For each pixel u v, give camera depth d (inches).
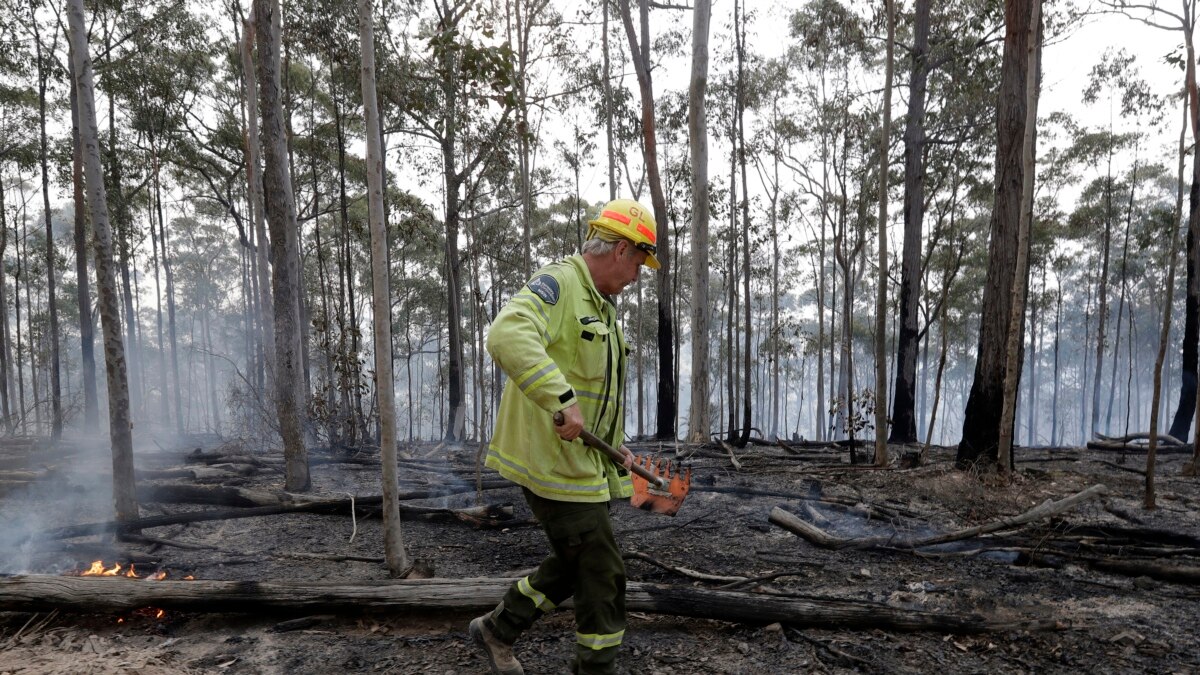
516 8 533.3
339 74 728.3
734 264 750.5
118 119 858.1
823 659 102.6
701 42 490.0
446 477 300.0
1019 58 271.7
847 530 195.3
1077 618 120.9
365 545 178.1
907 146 582.2
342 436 455.5
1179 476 291.3
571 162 910.4
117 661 99.0
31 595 113.7
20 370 1042.7
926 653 105.0
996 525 158.2
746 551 167.5
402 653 105.1
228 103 880.9
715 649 106.3
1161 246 1315.2
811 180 1037.8
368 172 139.6
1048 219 1081.4
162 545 174.1
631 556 145.9
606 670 85.0
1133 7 457.7
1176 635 113.0
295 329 259.9
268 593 116.6
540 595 91.7
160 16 746.8
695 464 331.0
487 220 972.6
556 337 84.4
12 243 1136.8
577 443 85.1
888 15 296.4
